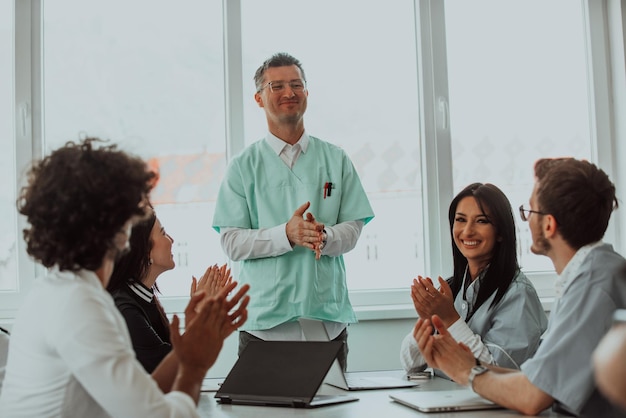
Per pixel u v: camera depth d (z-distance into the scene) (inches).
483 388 71.1
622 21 154.6
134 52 149.2
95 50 148.2
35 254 56.6
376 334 144.7
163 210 148.0
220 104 150.3
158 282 146.9
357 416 69.7
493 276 97.0
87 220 55.1
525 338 92.4
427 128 152.6
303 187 124.3
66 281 55.6
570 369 65.6
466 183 154.6
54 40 147.3
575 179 69.1
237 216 123.0
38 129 145.0
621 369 26.2
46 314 54.2
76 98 147.4
